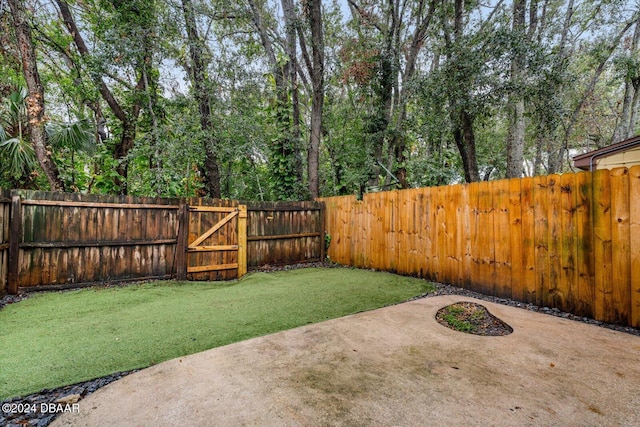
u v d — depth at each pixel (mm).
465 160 6348
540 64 4926
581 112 10664
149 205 4254
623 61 7812
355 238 5582
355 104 8938
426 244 4371
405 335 2297
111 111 6996
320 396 1492
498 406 1401
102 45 5375
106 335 2352
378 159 7852
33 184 5648
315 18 6840
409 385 1591
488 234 3609
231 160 7273
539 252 3123
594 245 2723
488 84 5125
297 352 2004
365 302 3322
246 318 2773
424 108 5996
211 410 1389
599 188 2697
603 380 1634
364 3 8586
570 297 2877
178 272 4375
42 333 2379
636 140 4922
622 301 2537
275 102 7328
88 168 7559
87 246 3842
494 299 3430
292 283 4250
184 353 2055
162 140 5723
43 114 4875
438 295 3600
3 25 4750
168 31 5695
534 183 3184
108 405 1452
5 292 3352
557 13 8328
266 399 1471
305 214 5949
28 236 3510
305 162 8766
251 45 7090
